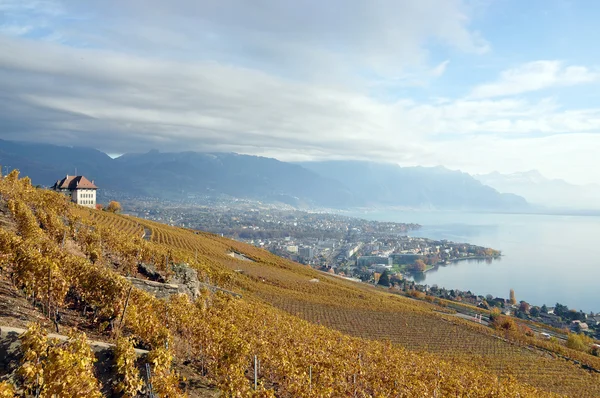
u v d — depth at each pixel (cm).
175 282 3478
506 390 3656
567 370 6188
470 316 11912
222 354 2042
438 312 10994
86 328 1852
